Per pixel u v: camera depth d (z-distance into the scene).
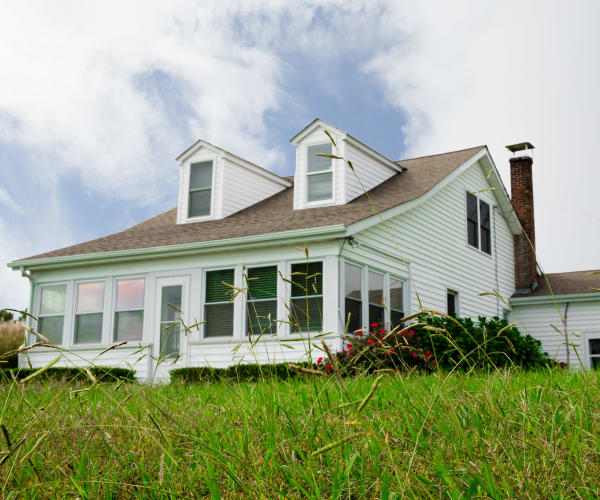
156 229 15.90
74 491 1.99
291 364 1.63
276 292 12.12
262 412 2.95
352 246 12.06
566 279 19.78
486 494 1.73
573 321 17.98
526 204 19.69
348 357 9.38
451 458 2.17
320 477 2.03
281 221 13.33
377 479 1.86
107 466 2.25
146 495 2.00
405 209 13.38
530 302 18.56
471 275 16.83
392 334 2.08
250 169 16.34
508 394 3.14
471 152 17.12
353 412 2.57
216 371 9.55
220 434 2.66
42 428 2.64
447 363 9.47
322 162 14.46
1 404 3.27
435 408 2.70
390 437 2.30
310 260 11.87
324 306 11.55
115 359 13.55
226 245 12.58
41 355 14.42
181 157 16.09
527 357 10.72
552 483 1.81
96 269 14.27
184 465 2.25
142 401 3.48
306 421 2.55
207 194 15.73
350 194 14.20
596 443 2.10
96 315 14.14
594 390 3.05
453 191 16.45
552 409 2.74
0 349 15.11
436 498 1.81
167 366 12.98
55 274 14.73
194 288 13.05
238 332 12.38
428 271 14.71
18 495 2.04
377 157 15.37
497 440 2.19
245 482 1.91
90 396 3.58
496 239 18.66
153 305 13.46
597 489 1.80
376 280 12.80
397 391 3.43
